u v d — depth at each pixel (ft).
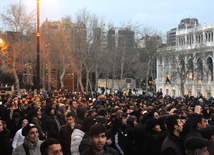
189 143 13.74
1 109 38.99
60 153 14.08
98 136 13.87
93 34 163.63
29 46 177.17
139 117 28.27
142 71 204.95
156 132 22.18
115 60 184.96
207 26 214.48
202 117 21.29
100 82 328.70
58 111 33.42
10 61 170.71
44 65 213.46
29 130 17.87
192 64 188.14
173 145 17.01
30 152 17.80
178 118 17.93
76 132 18.34
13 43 164.35
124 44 184.44
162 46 201.57
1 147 21.58
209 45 204.95
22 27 165.58
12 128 31.53
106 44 190.08
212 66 207.92
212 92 197.16
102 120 21.99
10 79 220.23
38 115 31.37
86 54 161.48
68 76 240.53
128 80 142.92
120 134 23.89
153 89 301.02
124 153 25.26
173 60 192.34
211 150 16.65
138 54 203.72
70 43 164.76
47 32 204.64
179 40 252.83
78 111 25.16
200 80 211.82
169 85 247.50
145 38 194.39
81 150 16.52
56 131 26.35
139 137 24.06
